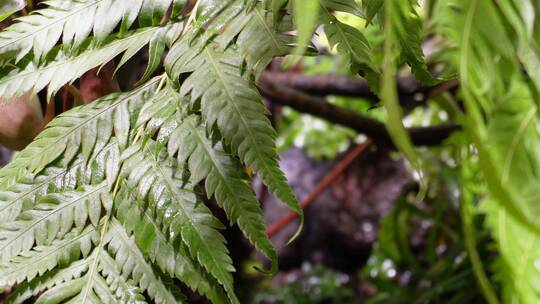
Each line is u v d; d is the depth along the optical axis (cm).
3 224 68
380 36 151
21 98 84
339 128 369
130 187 68
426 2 59
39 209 69
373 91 69
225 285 64
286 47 66
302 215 63
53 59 74
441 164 219
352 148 536
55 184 70
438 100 175
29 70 74
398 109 48
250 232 65
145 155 68
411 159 49
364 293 503
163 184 67
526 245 59
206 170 66
